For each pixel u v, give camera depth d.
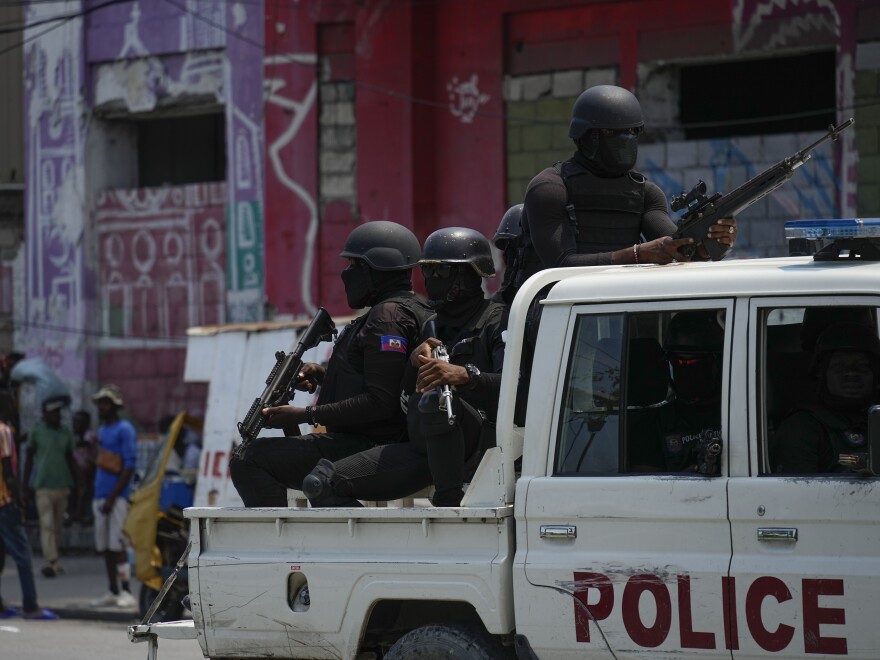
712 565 13.44
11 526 34.44
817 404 14.16
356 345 17.03
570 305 14.76
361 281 17.67
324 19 44.28
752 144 38.47
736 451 13.63
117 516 36.03
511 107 42.03
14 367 49.16
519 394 15.41
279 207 45.41
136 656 28.42
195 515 16.08
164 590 16.67
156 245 48.72
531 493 14.36
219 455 31.27
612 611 13.84
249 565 15.68
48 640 30.88
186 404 48.06
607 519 13.97
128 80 49.00
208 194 47.44
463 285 17.02
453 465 15.14
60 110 50.25
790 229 14.59
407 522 14.92
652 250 15.99
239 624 15.78
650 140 40.16
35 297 50.75
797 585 13.06
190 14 47.25
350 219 44.12
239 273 46.44
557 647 14.12
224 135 50.41
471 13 42.50
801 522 13.14
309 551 15.47
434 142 43.25
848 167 36.78
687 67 40.25
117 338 49.47
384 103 43.28
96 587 39.66
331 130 44.50
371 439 17.09
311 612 15.31
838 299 13.54
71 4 49.88
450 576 14.57
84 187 49.62
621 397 14.32
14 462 34.72
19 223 51.38
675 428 14.44
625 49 40.12
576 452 14.45
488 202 42.25
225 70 46.53
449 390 15.02
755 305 13.88
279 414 16.88
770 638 13.16
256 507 16.44
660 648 13.64
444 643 14.88
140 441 47.22
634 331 14.51
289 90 45.12
